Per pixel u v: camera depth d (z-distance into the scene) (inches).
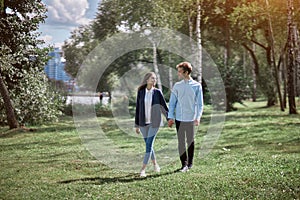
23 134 589.3
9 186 263.6
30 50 710.5
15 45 690.2
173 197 223.8
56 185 262.7
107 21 619.5
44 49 725.3
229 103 999.0
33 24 703.7
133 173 296.4
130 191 239.8
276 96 1166.3
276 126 606.2
